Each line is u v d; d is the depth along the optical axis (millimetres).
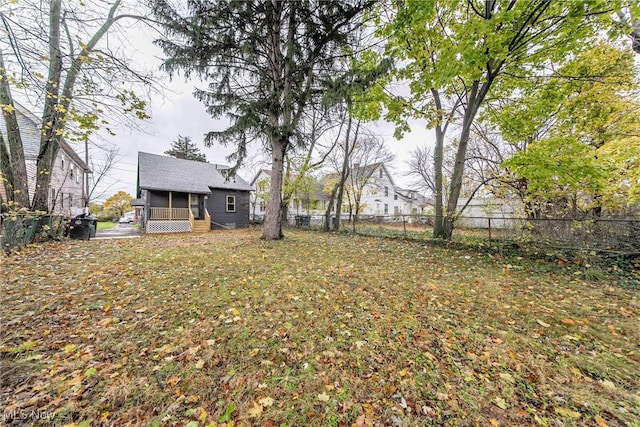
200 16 6164
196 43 6531
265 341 2457
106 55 4895
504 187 7488
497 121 7391
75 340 2383
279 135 7324
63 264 4961
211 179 17312
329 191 22391
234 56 7051
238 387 1866
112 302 3225
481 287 4098
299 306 3254
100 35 6125
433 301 3510
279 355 2248
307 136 8148
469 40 5023
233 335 2545
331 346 2406
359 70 6734
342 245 7844
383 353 2314
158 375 1961
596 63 6008
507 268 5188
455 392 1867
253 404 1722
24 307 2994
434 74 6117
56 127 6316
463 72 5441
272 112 7430
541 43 5605
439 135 8586
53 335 2449
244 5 6172
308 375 2014
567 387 1929
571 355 2328
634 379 2018
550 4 4941
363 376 2021
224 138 7719
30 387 1776
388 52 7035
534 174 5363
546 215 6883
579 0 4312
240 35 6883
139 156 16281
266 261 5496
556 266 5184
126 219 24531
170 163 17016
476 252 6516
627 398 1823
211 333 2570
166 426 1541
